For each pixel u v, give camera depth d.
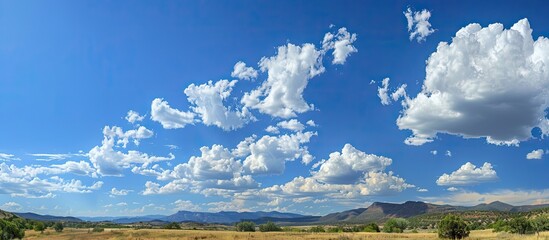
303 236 83.19
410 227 159.25
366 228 133.50
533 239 56.66
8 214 159.25
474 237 69.75
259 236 84.62
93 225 167.25
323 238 75.19
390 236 81.62
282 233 99.06
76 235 96.44
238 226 131.62
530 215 140.62
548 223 81.25
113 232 102.50
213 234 92.31
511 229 83.31
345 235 85.88
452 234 69.31
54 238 90.12
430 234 91.12
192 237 83.44
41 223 119.62
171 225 154.38
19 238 88.50
